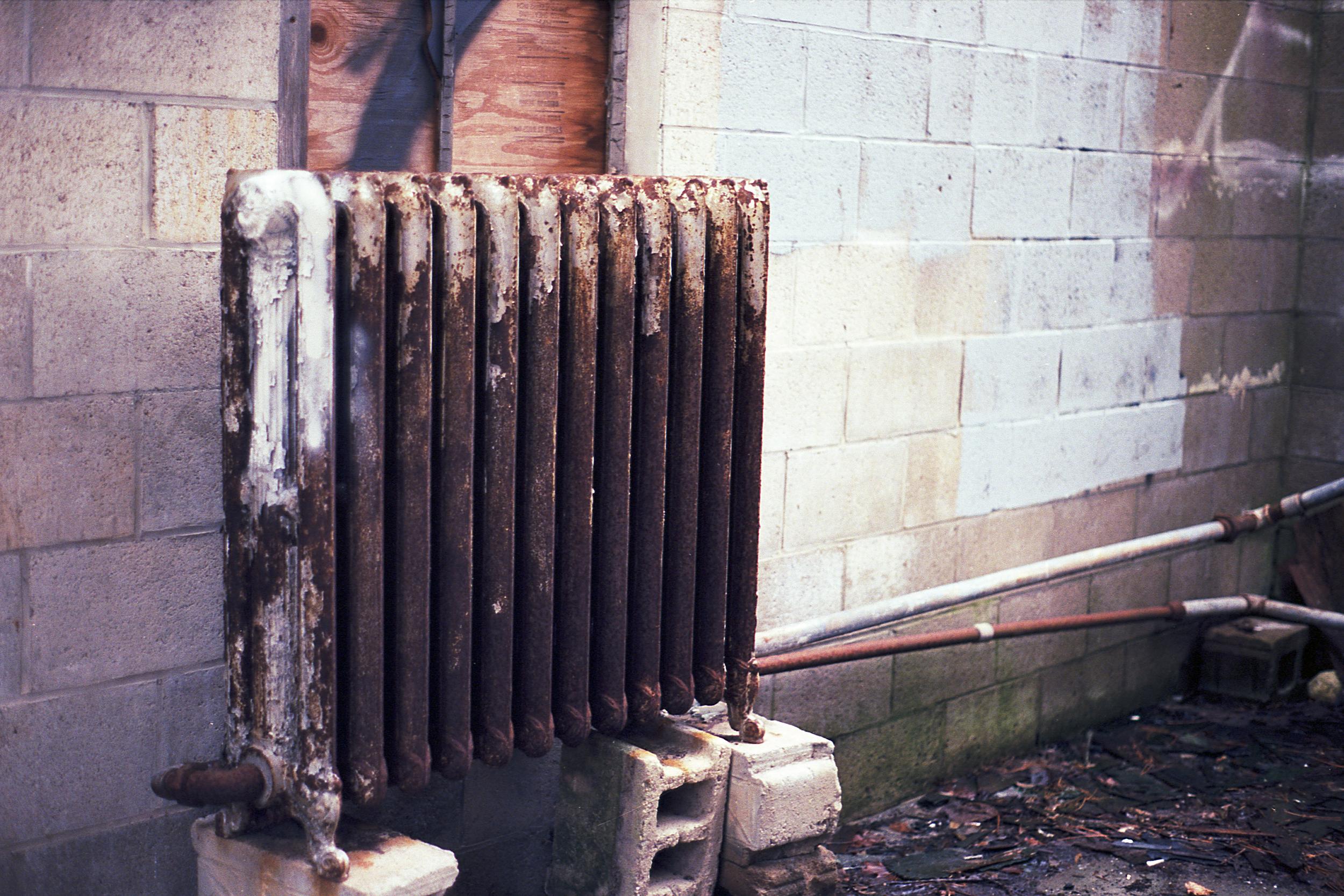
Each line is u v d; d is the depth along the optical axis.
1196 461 4.77
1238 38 4.58
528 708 2.52
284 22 2.49
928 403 3.78
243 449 2.17
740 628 2.89
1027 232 3.97
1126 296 4.35
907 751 3.89
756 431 2.85
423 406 2.24
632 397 2.60
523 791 3.08
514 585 2.50
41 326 2.25
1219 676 4.82
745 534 2.86
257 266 2.08
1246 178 4.73
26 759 2.32
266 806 2.23
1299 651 4.85
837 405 3.53
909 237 3.64
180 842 2.54
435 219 2.26
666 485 2.71
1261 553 5.13
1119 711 4.61
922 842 3.63
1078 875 3.44
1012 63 3.82
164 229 2.38
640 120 3.10
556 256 2.40
